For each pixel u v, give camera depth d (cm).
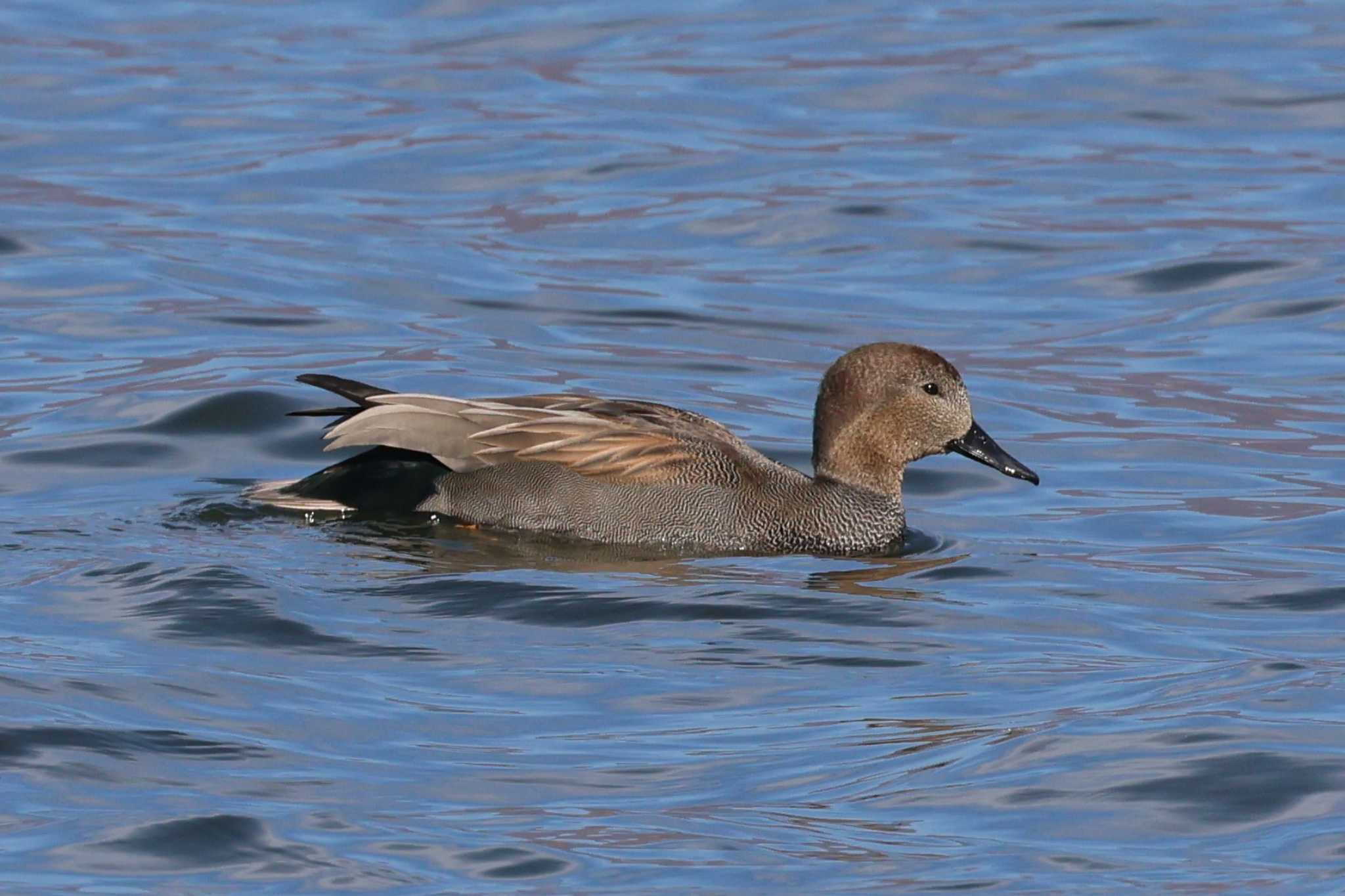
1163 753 998
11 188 2372
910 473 1664
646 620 1236
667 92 2811
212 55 3000
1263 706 1068
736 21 3212
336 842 891
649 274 2141
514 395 1758
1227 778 965
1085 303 2072
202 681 1089
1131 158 2534
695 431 1502
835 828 916
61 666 1098
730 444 1498
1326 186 2416
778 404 1795
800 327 2002
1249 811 930
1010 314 2038
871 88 2831
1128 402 1802
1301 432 1714
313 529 1420
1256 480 1597
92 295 2030
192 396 1738
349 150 2552
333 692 1086
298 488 1480
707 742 1027
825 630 1223
